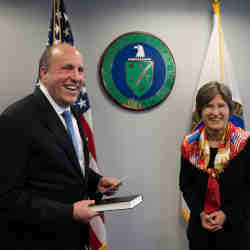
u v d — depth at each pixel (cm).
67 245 123
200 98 163
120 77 227
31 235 117
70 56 127
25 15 212
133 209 229
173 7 233
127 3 230
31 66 213
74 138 136
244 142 155
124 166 229
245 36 238
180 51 234
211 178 157
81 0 226
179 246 232
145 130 231
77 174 127
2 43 206
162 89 230
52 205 113
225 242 152
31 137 116
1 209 110
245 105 237
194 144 170
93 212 113
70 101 129
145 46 229
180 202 232
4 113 117
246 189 156
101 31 228
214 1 229
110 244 227
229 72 224
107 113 229
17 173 112
